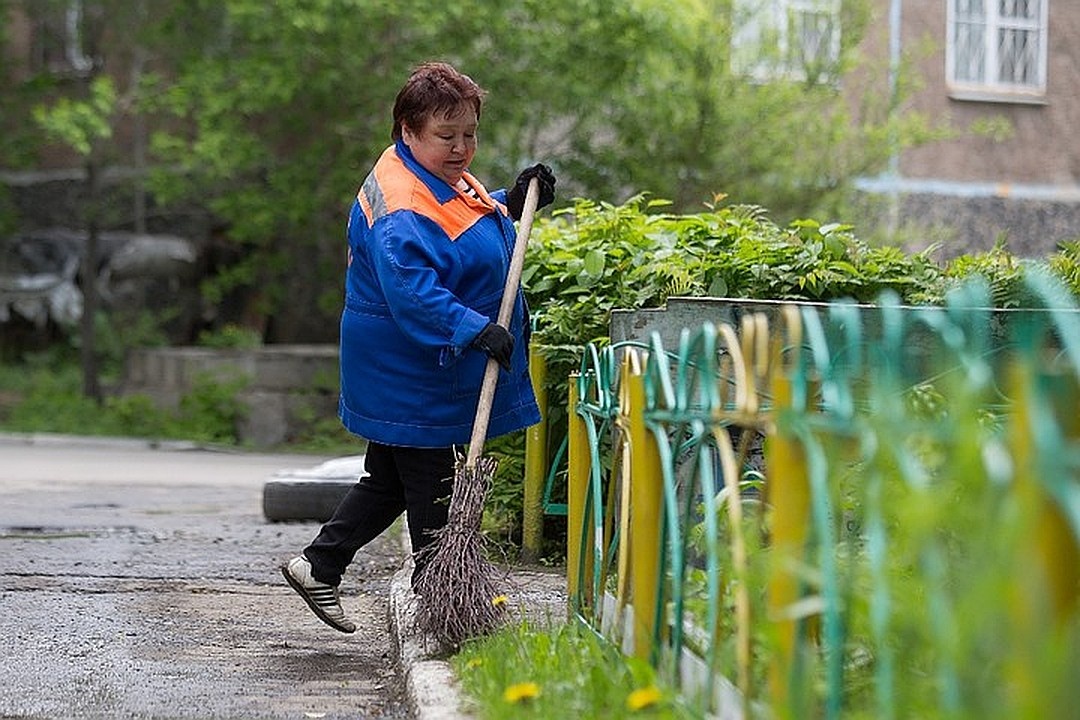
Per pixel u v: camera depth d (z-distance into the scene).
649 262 11.61
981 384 3.99
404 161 8.73
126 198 39.69
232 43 32.50
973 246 36.72
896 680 4.30
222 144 31.00
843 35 30.56
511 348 8.45
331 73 30.39
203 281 37.53
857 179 31.30
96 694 8.14
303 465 26.03
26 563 12.73
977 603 3.63
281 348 34.16
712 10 30.30
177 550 13.68
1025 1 36.97
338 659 9.15
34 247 40.53
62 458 26.17
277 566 12.73
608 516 8.12
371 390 8.79
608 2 29.72
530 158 31.48
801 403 4.85
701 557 8.44
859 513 5.71
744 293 11.27
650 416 6.50
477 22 29.94
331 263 33.84
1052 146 37.22
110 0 34.12
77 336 40.00
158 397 33.59
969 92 36.59
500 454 12.10
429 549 8.63
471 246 8.70
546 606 9.00
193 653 9.28
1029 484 3.55
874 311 8.48
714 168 30.31
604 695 6.32
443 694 7.33
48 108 36.44
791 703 4.77
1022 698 3.53
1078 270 10.62
